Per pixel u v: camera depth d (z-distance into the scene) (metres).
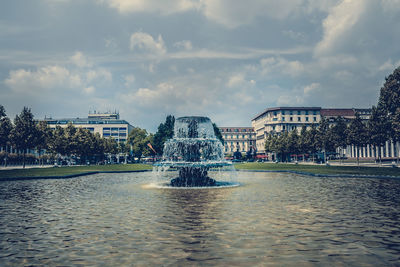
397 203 14.73
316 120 129.75
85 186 24.06
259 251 7.77
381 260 7.12
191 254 7.58
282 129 129.62
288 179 29.42
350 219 11.30
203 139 25.61
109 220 11.42
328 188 21.16
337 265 6.82
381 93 49.69
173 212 12.84
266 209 13.36
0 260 7.32
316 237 8.97
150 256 7.46
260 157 116.94
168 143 26.50
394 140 51.38
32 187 23.38
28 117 55.88
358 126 53.34
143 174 40.59
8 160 77.62
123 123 159.50
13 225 10.79
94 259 7.30
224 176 35.72
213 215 12.14
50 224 10.90
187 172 24.52
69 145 68.38
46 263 7.09
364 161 76.69
